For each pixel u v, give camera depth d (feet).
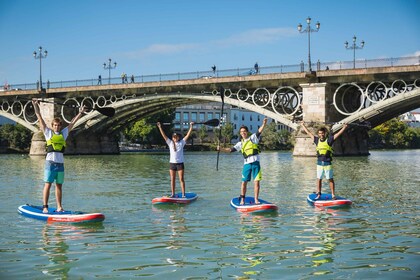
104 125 229.45
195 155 221.25
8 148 272.31
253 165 45.14
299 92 178.29
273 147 355.36
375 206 47.32
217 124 54.60
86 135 234.38
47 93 220.23
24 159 179.52
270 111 171.22
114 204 49.85
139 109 216.33
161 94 192.75
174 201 49.75
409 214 42.50
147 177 88.38
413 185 68.59
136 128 327.67
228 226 37.09
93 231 35.29
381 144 375.25
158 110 235.61
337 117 168.25
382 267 25.79
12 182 77.30
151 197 56.24
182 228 36.37
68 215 38.96
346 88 164.66
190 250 29.60
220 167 121.19
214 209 45.73
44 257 28.07
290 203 49.75
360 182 73.67
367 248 29.89
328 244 30.99
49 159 39.78
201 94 183.73
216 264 26.55
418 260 27.12
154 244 31.17
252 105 173.68
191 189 64.90
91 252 29.19
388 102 147.84
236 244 31.12
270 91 178.19
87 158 188.34
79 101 219.82
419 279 23.80
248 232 34.83
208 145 331.98
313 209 45.44
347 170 102.63
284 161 146.00
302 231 35.09
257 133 45.16
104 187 68.69
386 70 147.54
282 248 30.01
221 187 67.62
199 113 414.00
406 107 170.30
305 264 26.45
